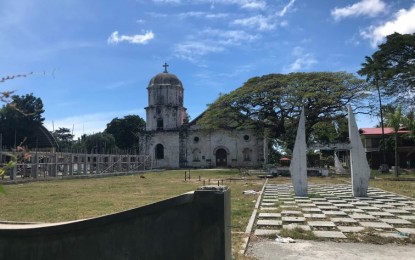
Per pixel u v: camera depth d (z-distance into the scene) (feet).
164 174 117.70
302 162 50.01
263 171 122.83
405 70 99.19
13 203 42.29
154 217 11.25
